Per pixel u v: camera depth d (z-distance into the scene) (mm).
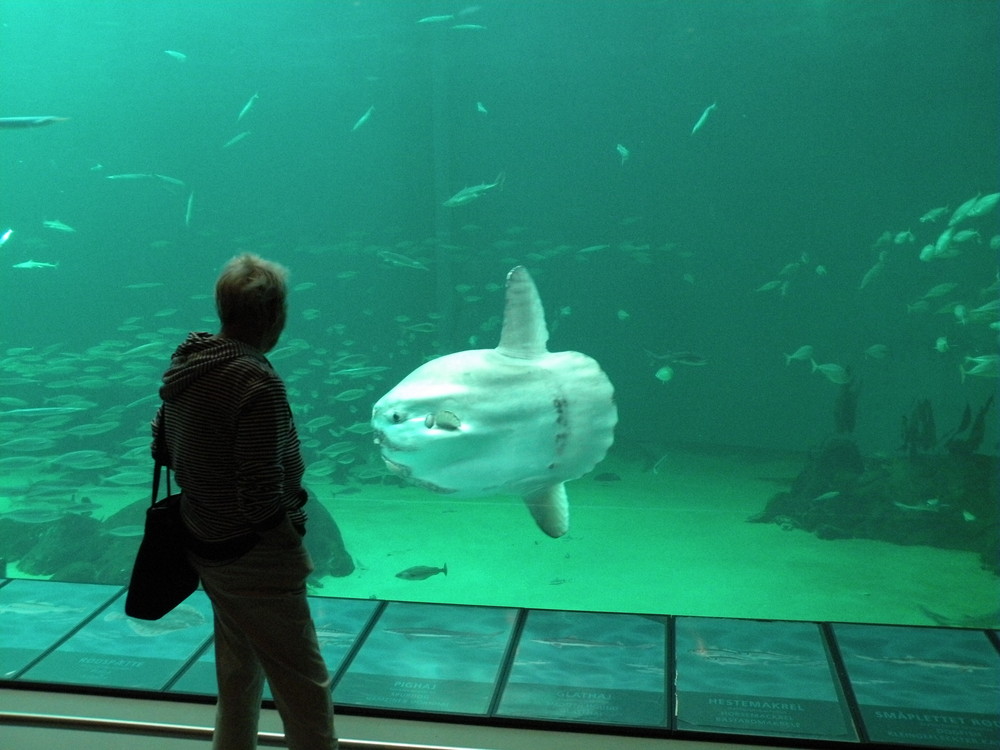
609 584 7484
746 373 20156
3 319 27188
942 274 15195
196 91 31484
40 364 13852
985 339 11945
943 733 2963
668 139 26719
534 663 3516
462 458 3383
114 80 31359
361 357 15680
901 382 15492
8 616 4062
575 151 28766
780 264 22062
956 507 8898
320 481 11555
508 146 28844
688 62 26125
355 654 3621
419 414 3305
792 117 22719
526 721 3072
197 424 2109
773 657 3535
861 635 3738
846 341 18578
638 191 27938
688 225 23875
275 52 30078
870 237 21422
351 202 32625
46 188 31422
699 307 22750
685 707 3160
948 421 14180
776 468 13945
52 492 9914
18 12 29797
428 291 23172
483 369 3359
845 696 3213
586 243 29172
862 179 21828
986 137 20547
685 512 10500
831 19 21453
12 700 3275
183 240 31703
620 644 3691
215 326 27547
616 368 23219
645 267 22953
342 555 7914
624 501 11312
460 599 7180
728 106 24203
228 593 2248
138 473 10484
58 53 31031
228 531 2182
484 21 27734
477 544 9133
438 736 3037
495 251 26734
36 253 28094
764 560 8156
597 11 27109
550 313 23984
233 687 2449
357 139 31031
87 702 3258
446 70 28484
